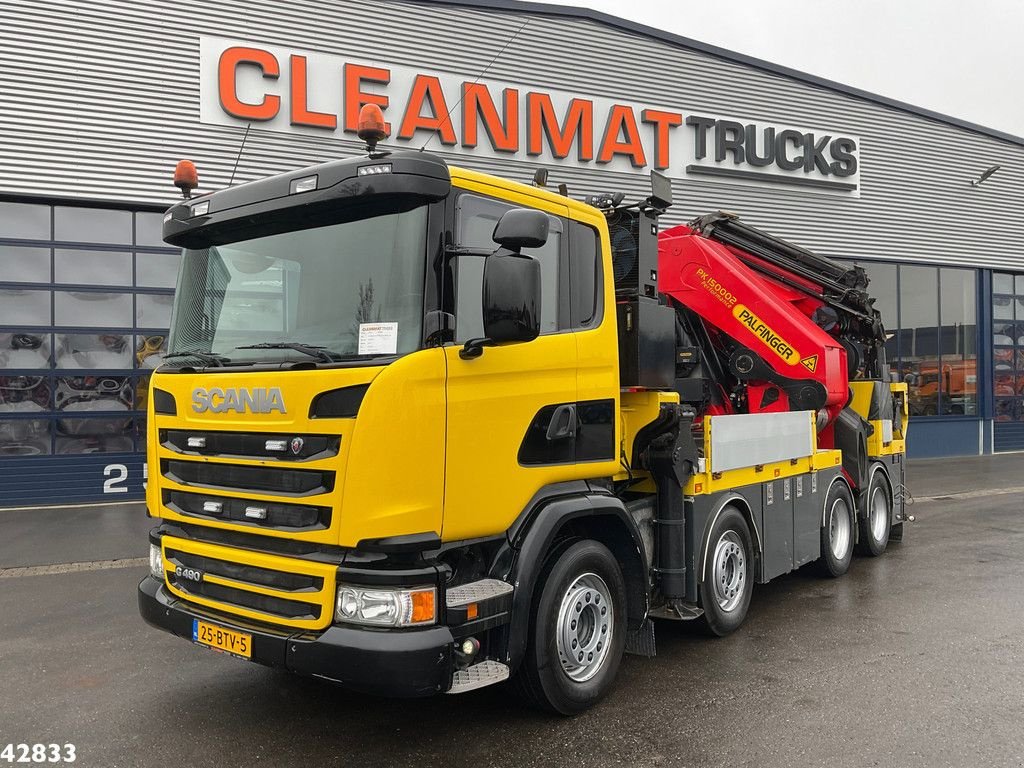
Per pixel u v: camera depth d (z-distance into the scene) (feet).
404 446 10.95
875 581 23.72
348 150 43.37
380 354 11.37
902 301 64.80
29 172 38.29
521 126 47.80
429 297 11.36
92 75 39.09
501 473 12.30
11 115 37.99
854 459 26.13
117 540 30.50
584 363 14.14
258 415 12.05
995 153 68.59
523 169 47.80
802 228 59.00
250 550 12.30
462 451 11.69
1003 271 69.92
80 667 16.46
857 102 61.31
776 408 23.45
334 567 11.05
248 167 41.47
